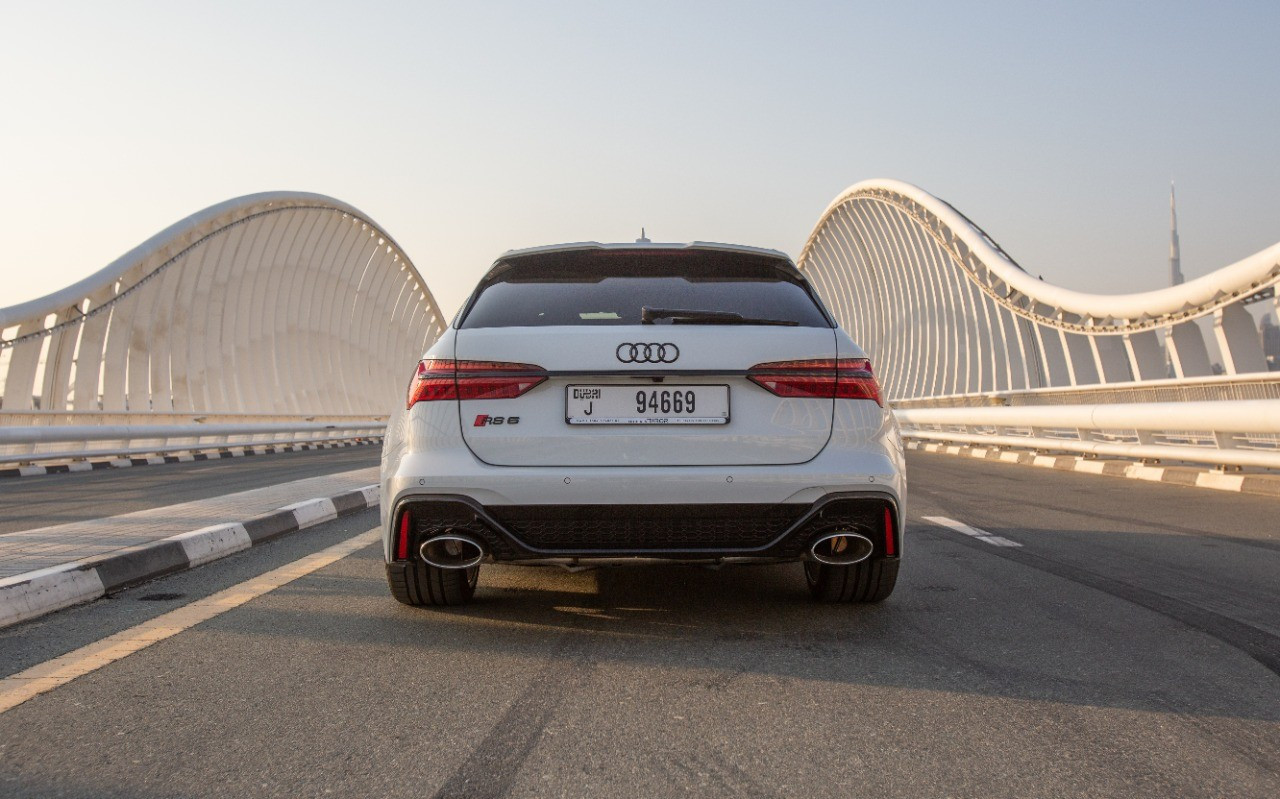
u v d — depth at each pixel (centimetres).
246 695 253
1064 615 345
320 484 809
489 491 296
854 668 276
